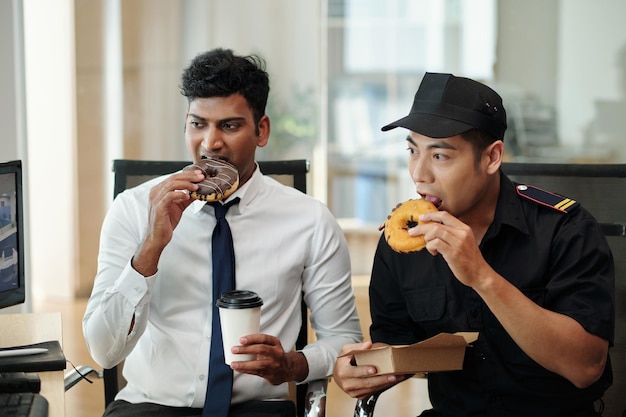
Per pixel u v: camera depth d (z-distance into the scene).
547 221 2.07
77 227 5.29
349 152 5.06
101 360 2.22
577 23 4.75
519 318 1.86
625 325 2.33
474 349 2.06
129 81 5.03
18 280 2.23
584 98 4.78
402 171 5.10
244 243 2.31
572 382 1.95
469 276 1.85
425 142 1.95
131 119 5.05
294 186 2.52
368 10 4.95
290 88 4.96
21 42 3.72
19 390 1.90
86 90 5.09
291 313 2.35
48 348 2.12
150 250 2.11
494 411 2.07
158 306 2.27
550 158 4.83
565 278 2.01
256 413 2.17
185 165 2.53
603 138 4.79
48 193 5.28
